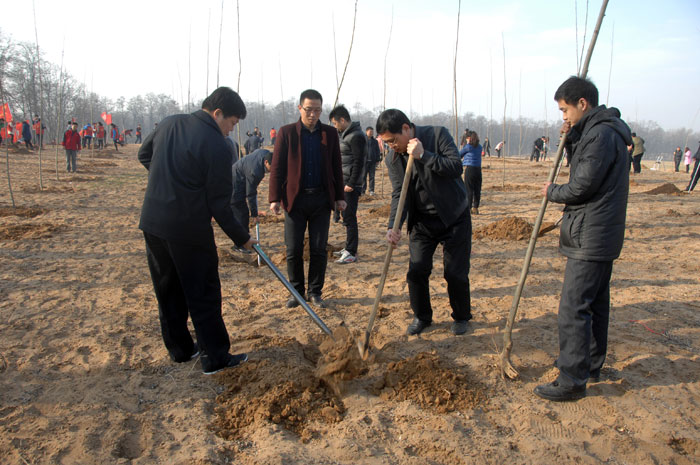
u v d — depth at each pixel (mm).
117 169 18703
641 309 4520
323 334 3973
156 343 3732
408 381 3180
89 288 4934
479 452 2531
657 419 2812
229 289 5066
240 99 3197
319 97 4328
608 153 2729
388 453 2521
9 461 2350
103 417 2742
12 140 24047
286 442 2568
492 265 6035
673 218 9180
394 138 3459
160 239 3088
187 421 2760
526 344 3762
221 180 3020
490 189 14547
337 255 6441
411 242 3875
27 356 3422
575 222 2904
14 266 5559
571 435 2701
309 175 4453
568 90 2889
